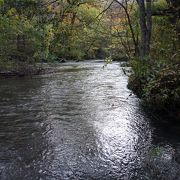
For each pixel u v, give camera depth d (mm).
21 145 8891
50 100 14953
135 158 7941
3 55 25516
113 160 7855
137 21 19609
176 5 13992
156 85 11195
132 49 21016
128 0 21281
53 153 8305
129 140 9250
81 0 12562
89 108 13273
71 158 7992
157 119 11367
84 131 10125
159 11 15008
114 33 25172
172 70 10938
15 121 11297
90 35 20969
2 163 7691
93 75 25203
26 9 10641
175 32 13234
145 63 13359
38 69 27562
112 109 13055
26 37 25500
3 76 24219
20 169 7387
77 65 35344
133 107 13312
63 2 10750
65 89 18141
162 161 7594
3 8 10883
